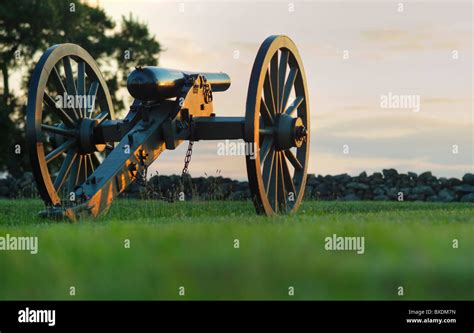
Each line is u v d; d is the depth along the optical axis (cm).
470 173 1764
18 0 2458
